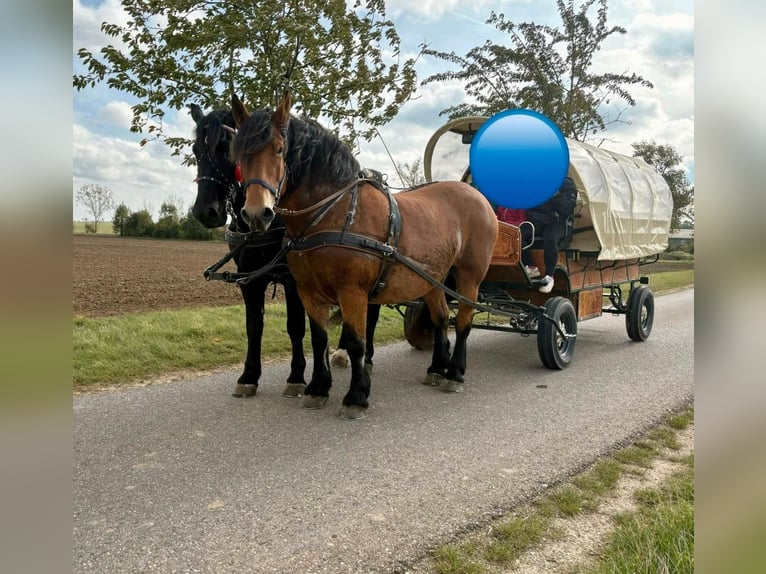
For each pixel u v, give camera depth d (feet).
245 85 21.15
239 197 15.80
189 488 11.06
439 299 18.90
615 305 27.73
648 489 11.35
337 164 14.46
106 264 67.82
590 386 19.04
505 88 48.01
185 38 19.30
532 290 22.47
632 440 14.20
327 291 15.01
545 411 16.26
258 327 17.25
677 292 51.83
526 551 9.14
